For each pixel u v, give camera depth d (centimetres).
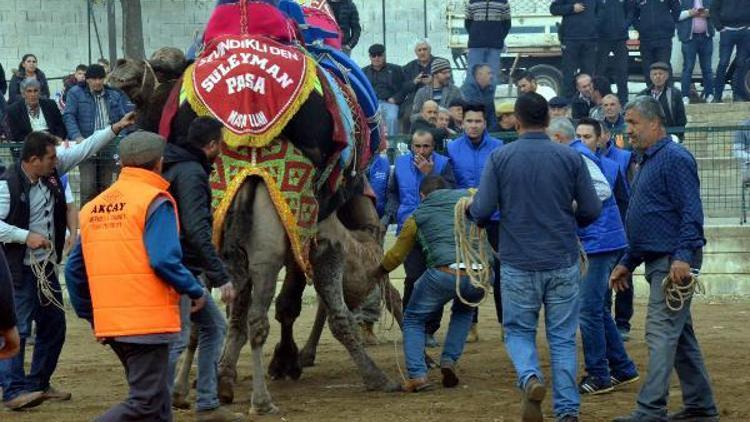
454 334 1628
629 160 1923
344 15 3112
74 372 1859
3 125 3056
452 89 2892
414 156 1945
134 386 1165
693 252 1320
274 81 1456
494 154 1328
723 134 2711
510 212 1316
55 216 1593
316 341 1866
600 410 1469
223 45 1484
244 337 1530
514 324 1317
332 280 1602
